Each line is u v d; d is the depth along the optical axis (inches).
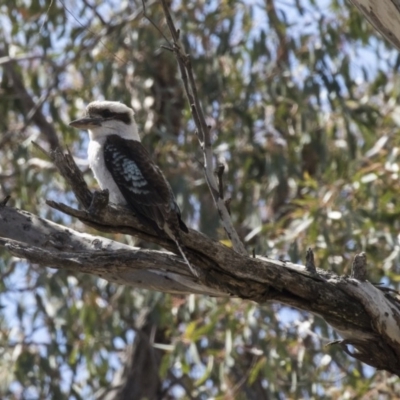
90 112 357.1
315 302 277.1
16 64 589.0
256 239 512.7
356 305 278.1
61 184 556.7
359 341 283.1
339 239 466.0
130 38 528.1
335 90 504.7
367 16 275.1
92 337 511.8
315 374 455.8
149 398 578.9
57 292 500.4
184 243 264.5
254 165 536.1
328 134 534.6
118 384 579.5
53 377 509.0
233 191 531.8
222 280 270.2
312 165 555.2
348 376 463.5
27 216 292.7
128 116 354.9
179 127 556.7
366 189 463.2
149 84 537.0
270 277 271.6
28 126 593.3
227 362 446.3
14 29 558.9
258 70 538.6
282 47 526.0
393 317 278.4
